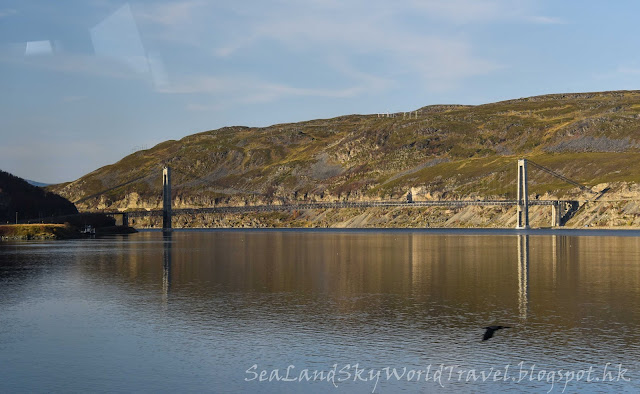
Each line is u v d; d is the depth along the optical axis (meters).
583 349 44.12
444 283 78.75
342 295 68.62
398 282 80.25
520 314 56.53
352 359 42.22
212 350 44.53
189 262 114.56
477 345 45.44
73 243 190.88
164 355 43.34
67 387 36.94
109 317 56.31
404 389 36.62
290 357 42.72
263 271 96.31
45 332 50.38
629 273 89.19
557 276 85.81
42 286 77.81
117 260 119.31
